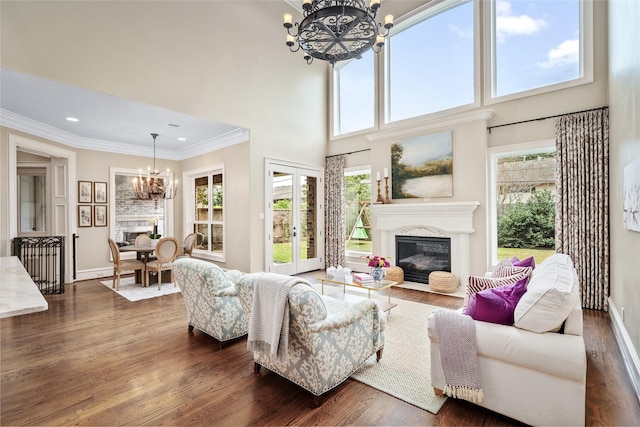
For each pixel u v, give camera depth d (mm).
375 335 2539
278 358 1998
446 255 5059
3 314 1247
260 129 5660
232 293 2926
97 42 3717
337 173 6746
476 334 1908
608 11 3771
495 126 4770
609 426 1812
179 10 4516
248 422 1861
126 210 6988
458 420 1875
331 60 3416
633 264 2436
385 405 2027
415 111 5758
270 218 5832
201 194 6969
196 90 4699
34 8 3275
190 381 2314
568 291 1754
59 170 5578
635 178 2258
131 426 1820
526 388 1756
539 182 4750
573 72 4242
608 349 2834
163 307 4125
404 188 5539
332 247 6797
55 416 1906
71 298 4547
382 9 6121
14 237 4438
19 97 4000
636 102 2283
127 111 4535
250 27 5480
